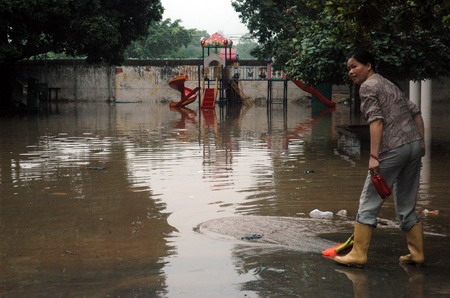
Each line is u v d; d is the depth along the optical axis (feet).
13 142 43.24
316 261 14.16
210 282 12.63
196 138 45.68
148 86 121.39
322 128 55.11
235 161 32.01
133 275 13.15
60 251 15.12
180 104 101.09
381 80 14.26
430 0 20.47
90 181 25.73
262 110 89.40
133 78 121.19
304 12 59.57
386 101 14.02
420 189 23.03
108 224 17.99
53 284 12.60
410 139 13.96
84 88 121.80
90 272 13.39
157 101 121.39
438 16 21.08
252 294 11.89
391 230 17.07
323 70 36.35
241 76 115.96
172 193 22.84
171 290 12.16
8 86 91.15
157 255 14.67
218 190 23.39
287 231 17.02
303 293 11.93
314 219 18.47
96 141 43.73
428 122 47.52
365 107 14.10
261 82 116.26
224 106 103.65
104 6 87.35
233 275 13.09
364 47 21.65
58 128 56.29
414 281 12.68
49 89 119.14
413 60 35.40
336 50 35.22
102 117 73.41
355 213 19.29
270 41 96.17
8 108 90.89
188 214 19.30
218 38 107.96
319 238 16.29
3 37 77.77
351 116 73.00
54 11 75.36
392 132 13.94
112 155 35.04
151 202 21.21
